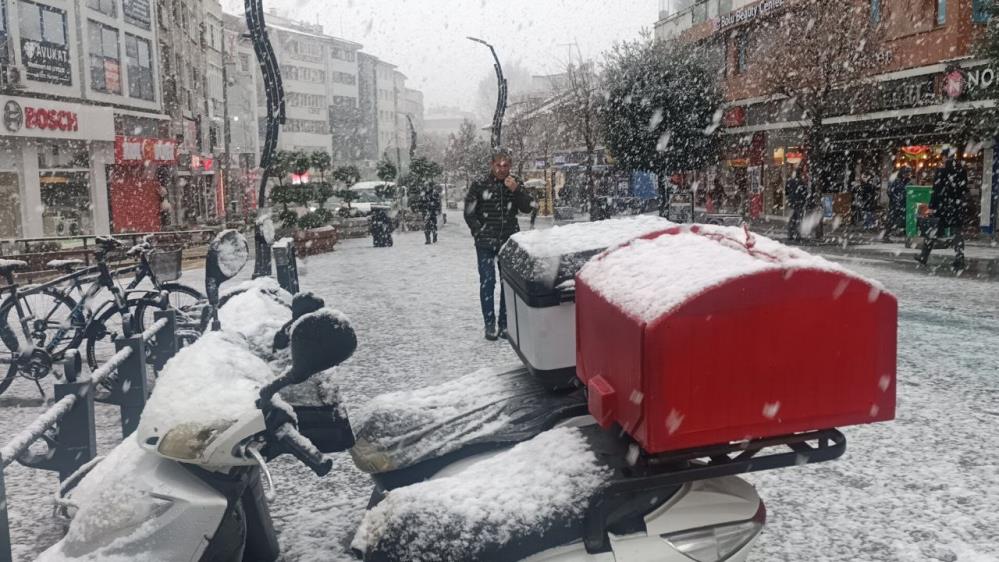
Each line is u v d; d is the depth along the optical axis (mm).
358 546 2303
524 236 3455
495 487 2291
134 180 33875
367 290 13094
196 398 2527
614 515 2297
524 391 3111
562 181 46969
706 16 36656
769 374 2135
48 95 27172
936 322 9133
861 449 4953
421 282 14078
